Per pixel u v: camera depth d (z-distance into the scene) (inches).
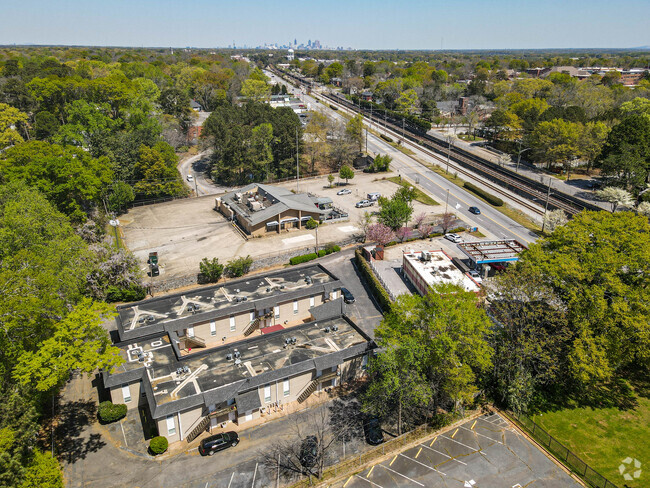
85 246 2524.6
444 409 1841.8
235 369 1833.2
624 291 1784.0
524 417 1780.3
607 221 2064.5
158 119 5905.5
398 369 1648.6
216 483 1507.1
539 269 1892.2
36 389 1493.6
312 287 2488.9
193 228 3791.8
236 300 2358.5
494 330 1895.9
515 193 4726.9
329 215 3976.4
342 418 1804.9
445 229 3651.6
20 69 7790.4
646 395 1916.8
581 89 7731.3
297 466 1576.0
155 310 2262.6
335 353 1915.6
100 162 4033.0
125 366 1845.5
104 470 1558.8
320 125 6127.0
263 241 3528.5
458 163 5807.1
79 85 5895.7
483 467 1560.0
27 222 2150.6
